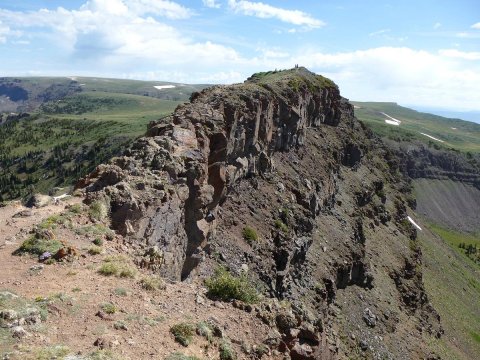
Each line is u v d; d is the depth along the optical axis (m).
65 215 29.39
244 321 24.69
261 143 68.00
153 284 24.83
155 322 21.06
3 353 15.52
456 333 108.06
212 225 45.78
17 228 28.80
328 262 71.00
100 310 20.45
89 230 28.52
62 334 18.06
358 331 66.81
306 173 83.50
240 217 55.50
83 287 22.50
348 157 120.38
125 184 32.56
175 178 36.31
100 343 17.77
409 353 73.19
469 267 188.88
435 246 173.75
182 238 35.78
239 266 46.94
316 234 75.94
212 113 50.06
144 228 31.28
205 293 27.00
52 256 24.97
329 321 61.06
